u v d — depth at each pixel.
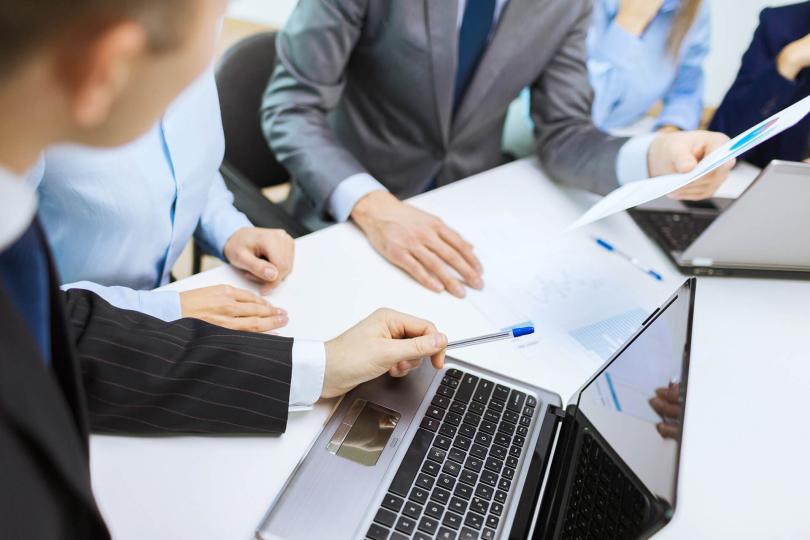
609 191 1.11
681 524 0.59
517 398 0.71
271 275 0.84
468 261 0.92
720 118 1.50
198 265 1.40
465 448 0.64
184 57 0.30
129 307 0.75
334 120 1.35
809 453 0.67
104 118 0.31
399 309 0.84
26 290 0.39
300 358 0.65
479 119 1.27
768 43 1.44
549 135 1.24
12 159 0.30
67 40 0.26
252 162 1.37
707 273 0.96
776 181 0.82
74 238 0.82
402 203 1.01
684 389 0.52
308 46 1.14
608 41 1.71
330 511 0.57
